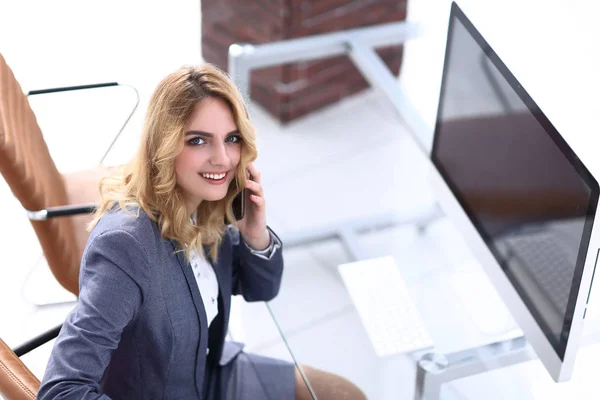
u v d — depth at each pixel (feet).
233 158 5.22
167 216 5.24
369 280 7.09
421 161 11.82
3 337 8.80
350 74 12.84
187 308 5.49
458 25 6.77
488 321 6.57
